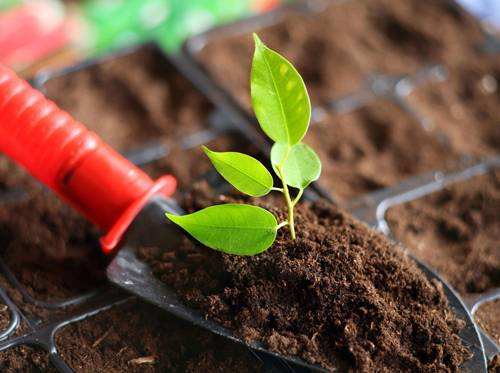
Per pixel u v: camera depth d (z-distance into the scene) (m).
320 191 0.56
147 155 0.61
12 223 0.55
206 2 0.75
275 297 0.47
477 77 0.69
